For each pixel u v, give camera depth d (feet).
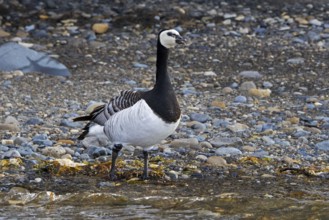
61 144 47.44
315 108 56.75
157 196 39.04
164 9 78.74
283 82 62.95
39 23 75.46
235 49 70.49
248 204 38.09
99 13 78.07
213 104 56.75
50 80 62.49
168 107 38.70
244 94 60.18
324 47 70.59
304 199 38.91
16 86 60.39
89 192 39.52
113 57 68.64
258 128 51.60
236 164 44.73
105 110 40.42
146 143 39.99
